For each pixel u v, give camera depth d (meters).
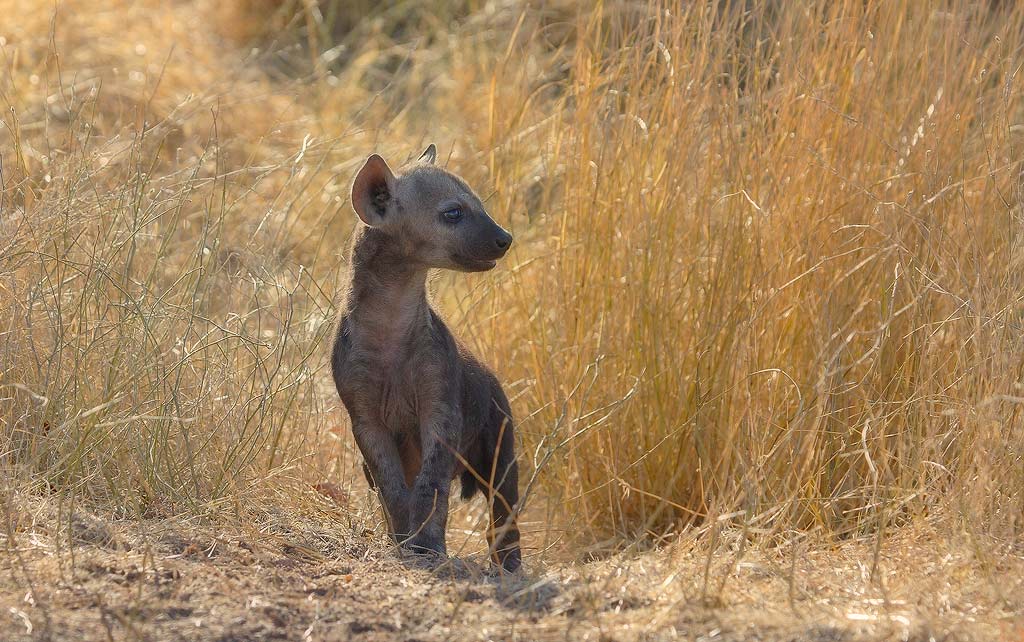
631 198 11.31
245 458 9.73
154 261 11.69
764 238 10.66
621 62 12.16
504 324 12.35
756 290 10.45
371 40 22.47
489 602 7.20
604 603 7.08
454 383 9.27
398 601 7.21
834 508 9.37
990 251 10.34
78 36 20.48
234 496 9.09
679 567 7.88
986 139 10.86
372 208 9.20
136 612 6.70
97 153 11.78
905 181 10.53
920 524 8.36
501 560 9.29
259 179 12.98
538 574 8.09
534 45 16.80
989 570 7.50
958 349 9.48
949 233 10.31
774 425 9.97
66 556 7.64
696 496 10.48
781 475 9.70
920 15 11.09
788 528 8.76
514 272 12.41
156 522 8.70
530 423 11.59
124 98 18.81
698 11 11.59
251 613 6.80
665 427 10.75
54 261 10.61
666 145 11.34
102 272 9.77
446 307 14.20
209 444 9.68
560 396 11.33
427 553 8.52
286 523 9.23
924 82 11.00
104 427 9.05
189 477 9.34
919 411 9.62
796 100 11.05
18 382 9.65
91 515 8.52
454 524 11.63
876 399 9.95
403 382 9.23
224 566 7.82
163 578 7.38
